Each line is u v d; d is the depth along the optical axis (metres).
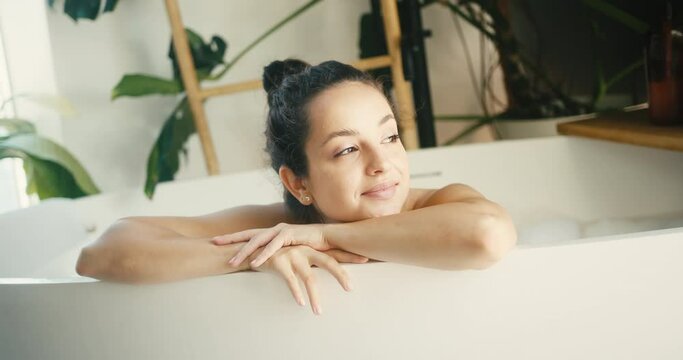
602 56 2.10
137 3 2.14
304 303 0.86
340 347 0.87
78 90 2.10
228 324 0.88
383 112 0.98
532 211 1.80
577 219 1.77
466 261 0.83
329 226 0.90
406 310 0.86
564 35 2.14
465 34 2.32
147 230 0.97
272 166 1.13
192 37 2.11
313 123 0.98
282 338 0.88
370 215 0.97
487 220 0.83
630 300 0.86
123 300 0.91
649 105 1.66
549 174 1.79
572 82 2.16
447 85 2.33
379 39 2.21
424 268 0.85
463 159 1.81
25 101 2.05
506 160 1.80
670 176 1.75
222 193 1.78
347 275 0.85
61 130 2.08
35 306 0.94
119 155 2.15
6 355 0.98
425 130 2.10
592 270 0.85
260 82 2.12
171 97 2.20
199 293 0.88
